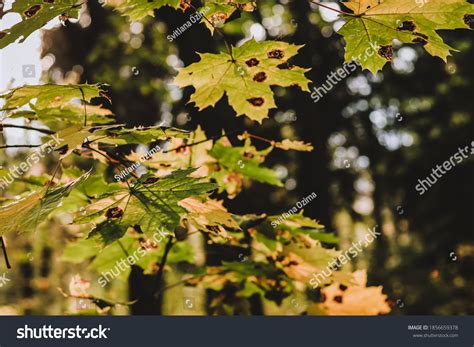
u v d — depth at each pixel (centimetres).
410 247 1075
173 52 1142
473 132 1046
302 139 1130
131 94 1091
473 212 1023
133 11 234
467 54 1059
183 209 180
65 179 300
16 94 212
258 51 230
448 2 204
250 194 766
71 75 1044
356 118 1228
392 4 210
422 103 1169
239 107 257
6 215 189
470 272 993
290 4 1131
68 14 222
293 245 316
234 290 352
